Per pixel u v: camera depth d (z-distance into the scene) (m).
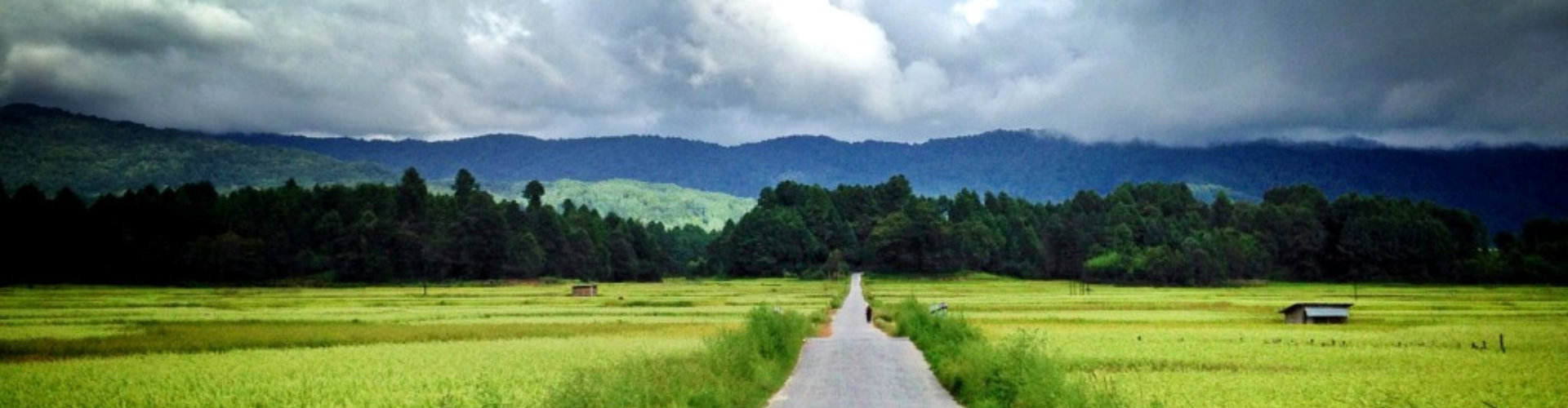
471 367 46.09
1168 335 69.12
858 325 87.12
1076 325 81.31
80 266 174.38
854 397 35.59
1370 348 57.88
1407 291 166.00
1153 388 39.12
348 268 197.38
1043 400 28.31
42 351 55.00
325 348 57.16
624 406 26.80
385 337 65.62
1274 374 44.69
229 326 74.62
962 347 40.78
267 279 191.50
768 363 41.03
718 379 32.97
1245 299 136.75
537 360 49.41
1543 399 36.94
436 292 159.25
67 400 37.06
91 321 78.69
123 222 187.38
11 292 141.75
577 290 147.00
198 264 180.75
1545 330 71.19
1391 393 38.06
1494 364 48.81
